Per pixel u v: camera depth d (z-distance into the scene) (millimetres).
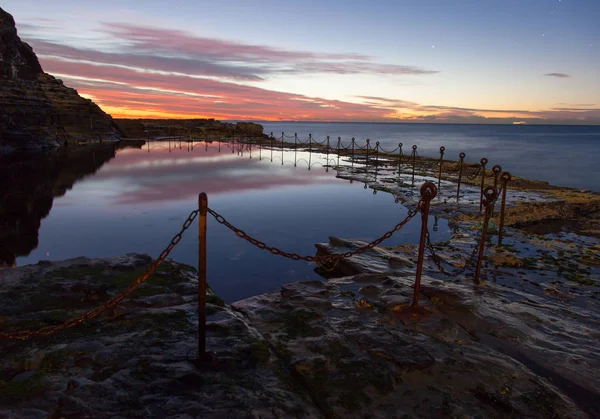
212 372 3764
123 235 10102
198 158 32531
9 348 4047
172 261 7305
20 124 32531
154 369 3730
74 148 37531
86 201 14320
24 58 42531
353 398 3553
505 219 12570
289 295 5941
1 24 37406
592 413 3553
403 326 5004
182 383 3533
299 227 11297
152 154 34938
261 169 25797
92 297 5332
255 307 5547
